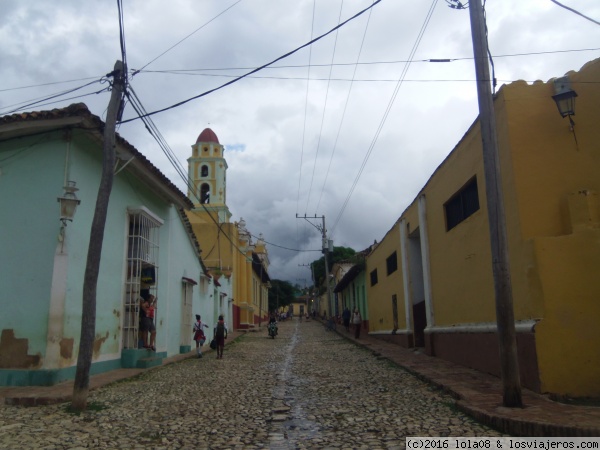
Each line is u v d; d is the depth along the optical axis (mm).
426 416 7094
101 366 11875
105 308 12203
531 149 9031
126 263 13391
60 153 10766
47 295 10234
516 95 9266
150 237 14766
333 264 45312
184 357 16250
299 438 6141
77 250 10859
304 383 10500
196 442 6023
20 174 10812
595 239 8203
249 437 6223
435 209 14242
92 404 8312
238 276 37031
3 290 10375
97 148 11727
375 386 9914
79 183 11039
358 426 6641
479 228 10930
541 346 8078
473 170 11141
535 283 8336
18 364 10031
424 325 17172
